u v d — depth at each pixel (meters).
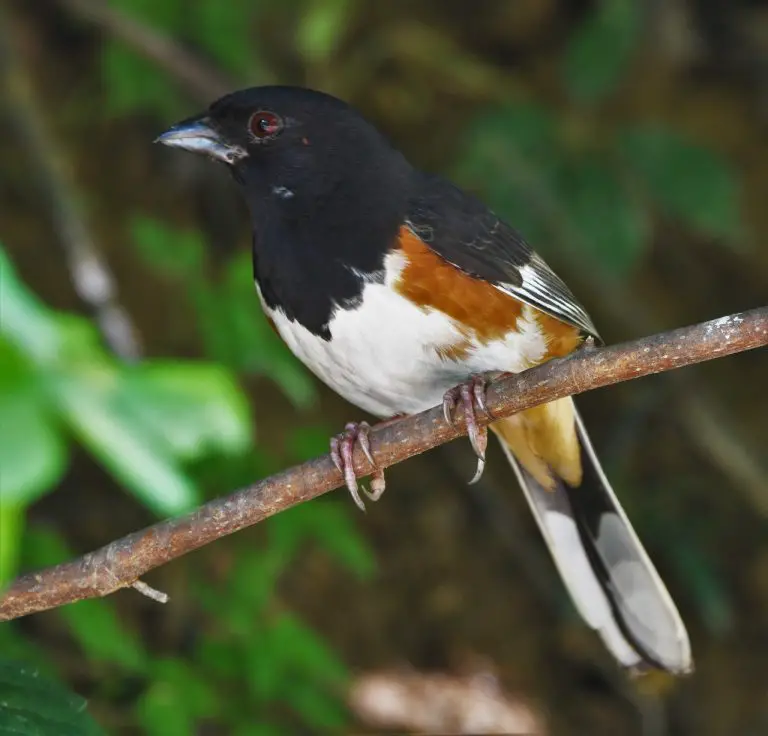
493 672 11.35
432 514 11.88
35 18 11.68
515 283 6.65
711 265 12.39
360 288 6.51
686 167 10.56
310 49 10.43
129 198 11.52
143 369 3.11
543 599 11.76
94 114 11.64
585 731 11.25
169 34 10.20
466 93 12.10
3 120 11.27
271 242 6.75
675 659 7.13
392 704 10.80
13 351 2.87
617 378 5.27
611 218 10.44
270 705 9.80
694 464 12.27
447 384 6.70
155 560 5.36
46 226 11.15
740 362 12.55
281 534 8.89
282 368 7.92
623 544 7.15
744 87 12.52
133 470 2.95
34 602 5.36
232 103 6.88
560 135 10.73
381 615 11.41
